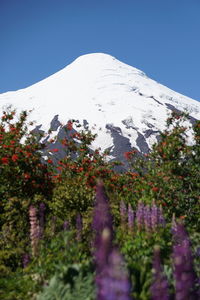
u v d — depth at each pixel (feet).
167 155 53.57
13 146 50.26
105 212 26.32
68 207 45.80
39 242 31.58
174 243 30.12
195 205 50.29
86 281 22.38
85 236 33.78
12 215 40.83
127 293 14.11
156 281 18.63
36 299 24.20
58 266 25.54
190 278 18.48
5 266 32.71
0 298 25.57
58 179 54.19
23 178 48.78
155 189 49.55
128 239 31.63
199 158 53.93
